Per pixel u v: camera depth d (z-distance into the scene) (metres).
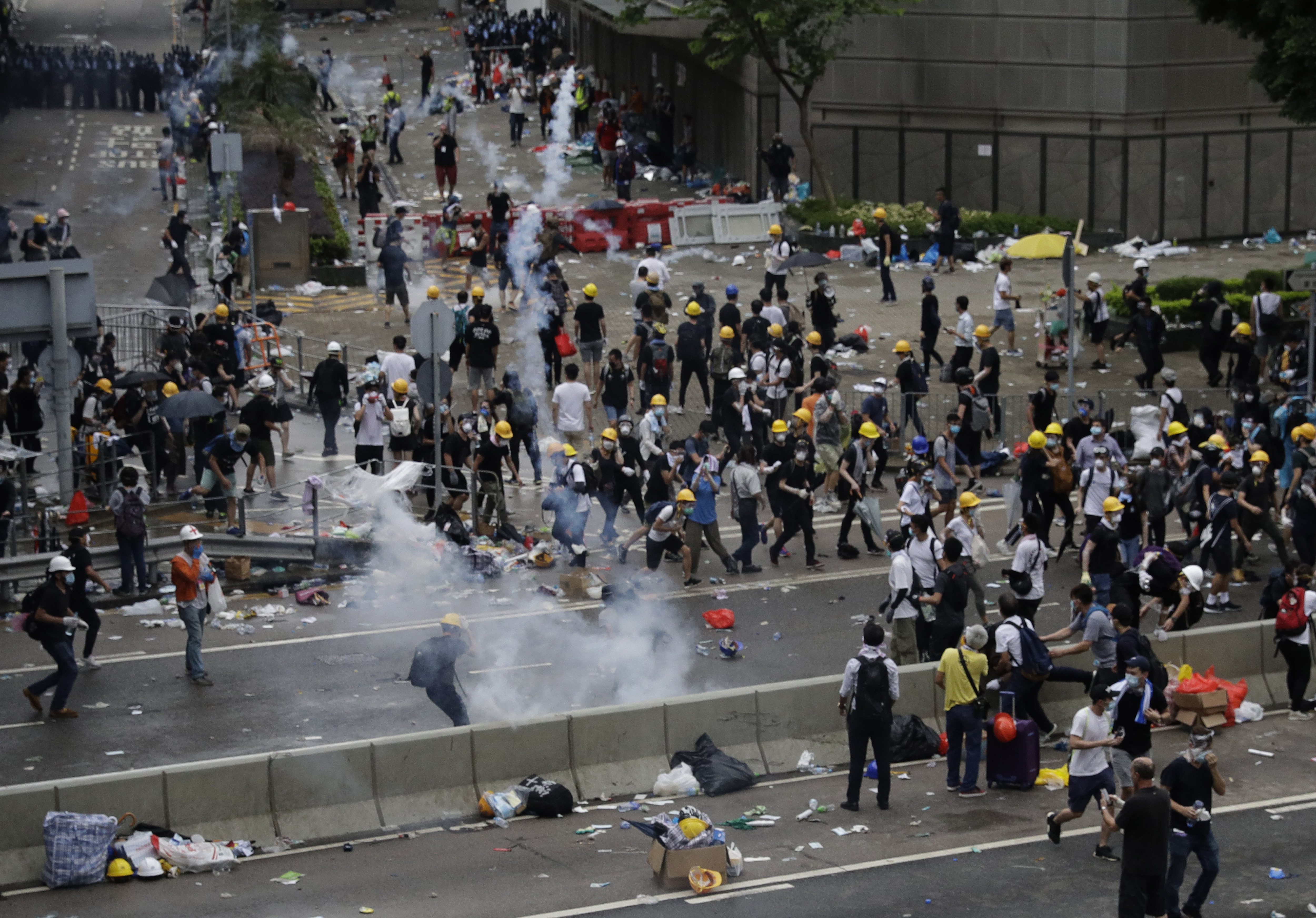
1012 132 71.56
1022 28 70.31
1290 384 47.94
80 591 31.72
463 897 22.86
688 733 28.47
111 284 63.78
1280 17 54.28
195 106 86.06
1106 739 24.09
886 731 26.09
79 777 26.02
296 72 88.69
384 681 31.86
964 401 43.59
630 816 26.53
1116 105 69.06
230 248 62.31
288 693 31.23
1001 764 27.30
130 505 35.75
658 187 81.62
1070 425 40.91
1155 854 20.75
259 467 44.53
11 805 24.23
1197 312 53.06
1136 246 69.06
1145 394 48.78
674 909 22.27
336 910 22.45
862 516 39.03
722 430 47.16
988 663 27.25
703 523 37.31
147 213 76.38
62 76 102.81
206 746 28.67
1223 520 35.53
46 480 44.47
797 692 29.08
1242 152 70.44
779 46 76.38
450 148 75.88
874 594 36.91
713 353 46.44
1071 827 25.50
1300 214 71.81
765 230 71.25
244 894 23.25
